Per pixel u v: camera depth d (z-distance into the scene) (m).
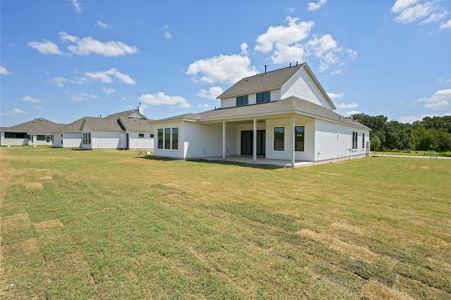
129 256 2.70
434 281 2.26
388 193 6.18
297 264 2.55
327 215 4.29
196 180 8.05
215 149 18.59
